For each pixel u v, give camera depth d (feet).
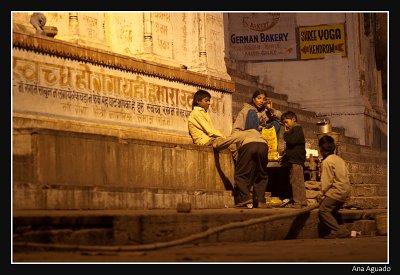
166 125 51.60
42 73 41.01
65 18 45.39
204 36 58.23
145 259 28.53
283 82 84.64
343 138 78.13
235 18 85.20
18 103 39.37
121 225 32.37
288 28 84.89
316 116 83.66
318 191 54.75
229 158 49.78
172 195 42.88
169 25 55.06
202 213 36.65
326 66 84.12
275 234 40.63
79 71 43.75
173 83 52.75
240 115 48.29
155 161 43.21
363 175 71.00
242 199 46.44
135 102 48.55
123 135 46.26
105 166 39.34
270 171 55.01
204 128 49.60
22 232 29.53
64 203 35.50
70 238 30.86
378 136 88.07
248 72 84.94
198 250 32.35
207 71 57.72
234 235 37.29
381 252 33.30
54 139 36.17
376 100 89.25
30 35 40.14
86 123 43.88
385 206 70.74
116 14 50.55
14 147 35.22
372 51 89.25
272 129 52.65
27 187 34.01
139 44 52.19
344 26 84.12
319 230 45.06
